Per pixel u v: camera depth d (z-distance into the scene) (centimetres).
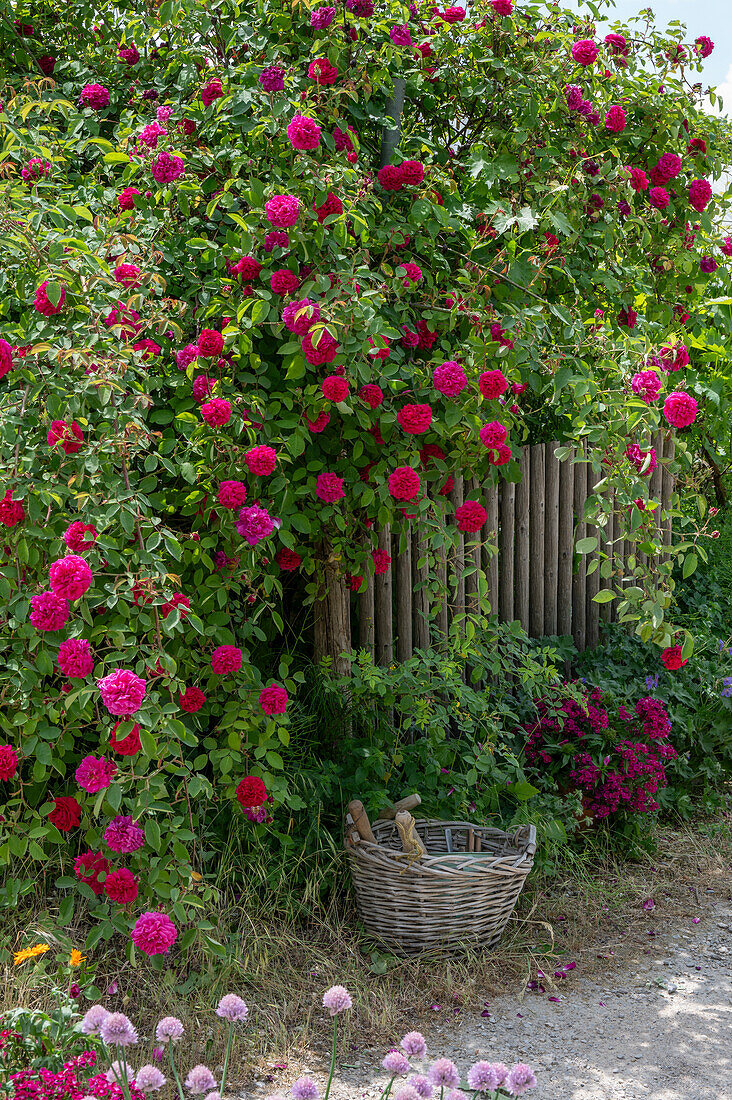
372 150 432
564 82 425
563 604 570
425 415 367
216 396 351
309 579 451
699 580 653
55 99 433
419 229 396
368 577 451
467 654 432
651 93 456
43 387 304
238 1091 266
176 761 347
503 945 358
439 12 442
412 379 389
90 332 310
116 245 349
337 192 357
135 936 279
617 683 509
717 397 704
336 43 373
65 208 321
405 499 385
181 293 393
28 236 305
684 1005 325
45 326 313
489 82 424
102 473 315
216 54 424
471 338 383
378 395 361
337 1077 276
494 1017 313
